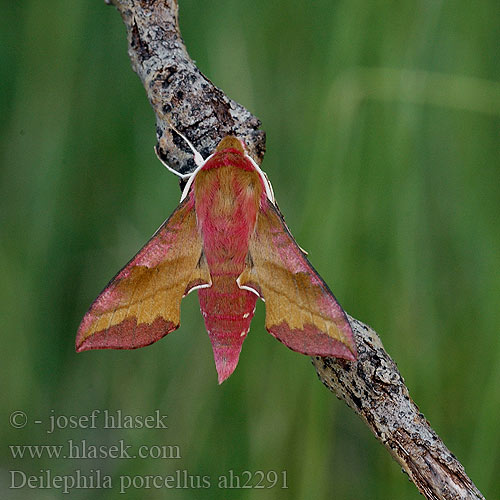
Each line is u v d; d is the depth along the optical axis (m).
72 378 0.48
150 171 0.48
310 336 0.42
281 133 0.47
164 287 0.42
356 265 0.46
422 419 0.42
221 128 0.43
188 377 0.47
